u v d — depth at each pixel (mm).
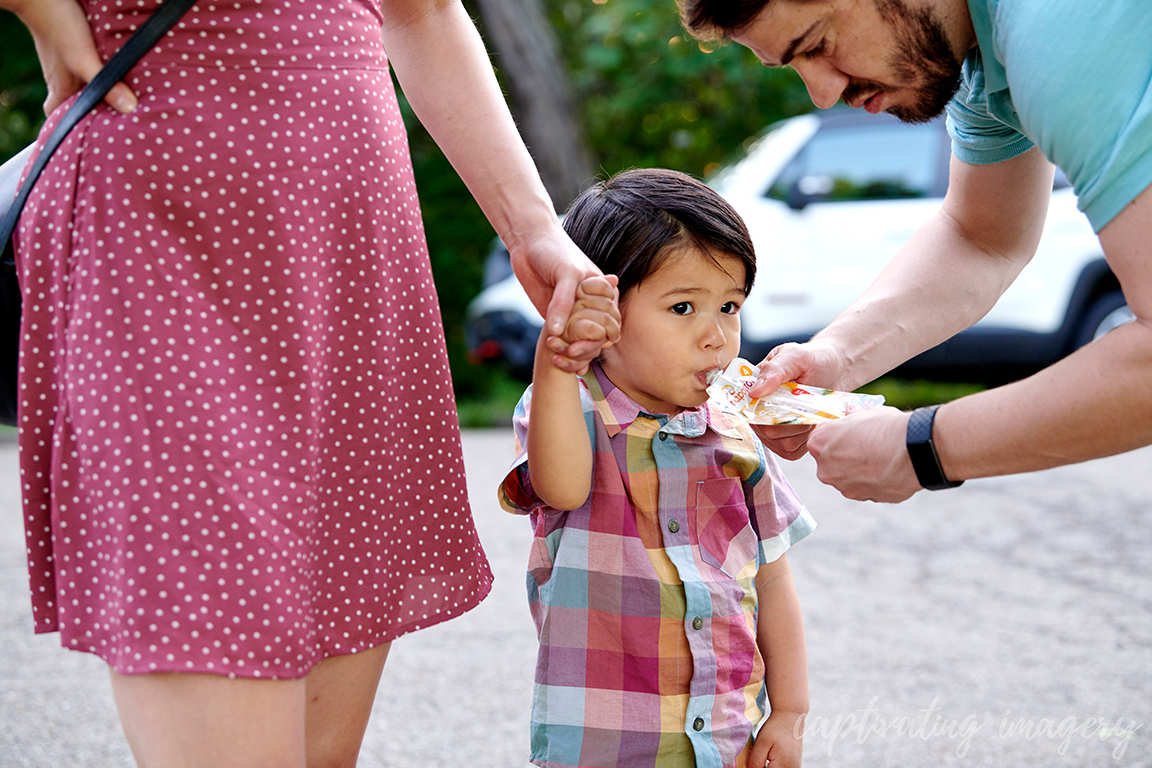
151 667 1344
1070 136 1350
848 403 1793
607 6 11109
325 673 1631
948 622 3549
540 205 1705
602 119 11328
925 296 2076
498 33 9156
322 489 1547
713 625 1749
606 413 1787
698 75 10625
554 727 1720
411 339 1707
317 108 1521
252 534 1402
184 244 1435
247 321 1460
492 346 7797
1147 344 1326
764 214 6965
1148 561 4137
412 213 1715
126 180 1411
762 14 1494
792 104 10930
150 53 1435
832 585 3930
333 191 1536
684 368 1739
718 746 1723
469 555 1796
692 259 1719
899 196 6852
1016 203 2031
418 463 1724
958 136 1976
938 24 1470
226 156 1451
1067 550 4297
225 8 1456
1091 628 3473
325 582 1558
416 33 1794
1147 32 1300
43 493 1470
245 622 1384
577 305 1569
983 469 1521
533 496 1817
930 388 7355
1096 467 5676
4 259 1519
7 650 3432
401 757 2668
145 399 1392
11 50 8914
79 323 1419
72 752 2697
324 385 1542
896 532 4582
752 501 1885
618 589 1735
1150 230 1314
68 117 1451
